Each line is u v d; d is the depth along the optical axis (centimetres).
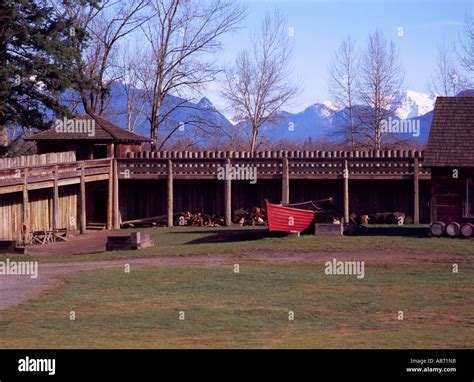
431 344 1791
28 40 4853
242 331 1986
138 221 4950
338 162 4684
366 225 4484
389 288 2603
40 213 4397
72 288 2647
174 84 6725
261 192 4953
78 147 5159
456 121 4003
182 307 2302
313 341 1836
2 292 2600
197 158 4866
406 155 4697
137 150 5512
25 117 4978
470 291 2542
